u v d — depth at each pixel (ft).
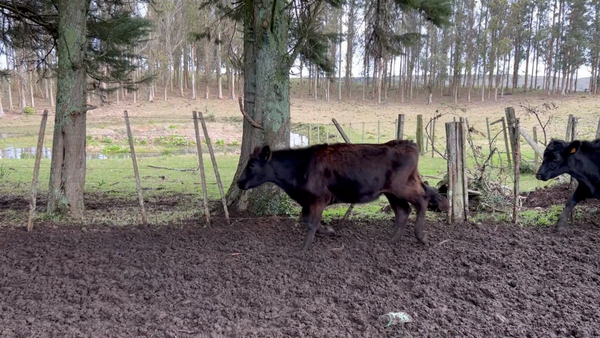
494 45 162.09
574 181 23.68
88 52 23.70
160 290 13.55
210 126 110.73
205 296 13.24
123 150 76.23
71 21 21.17
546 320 11.60
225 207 20.79
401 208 17.99
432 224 20.48
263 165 17.28
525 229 19.77
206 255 16.46
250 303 12.71
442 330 11.09
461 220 20.72
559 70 201.77
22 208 24.95
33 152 67.51
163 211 24.72
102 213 23.77
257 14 21.26
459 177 20.51
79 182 22.56
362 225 20.71
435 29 168.76
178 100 163.43
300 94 187.52
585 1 165.99
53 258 15.99
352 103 167.94
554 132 71.61
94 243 17.81
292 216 21.89
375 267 15.70
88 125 102.83
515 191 20.61
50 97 140.77
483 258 16.19
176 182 37.09
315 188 16.90
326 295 13.35
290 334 10.86
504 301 12.78
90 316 11.71
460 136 20.33
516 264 15.55
